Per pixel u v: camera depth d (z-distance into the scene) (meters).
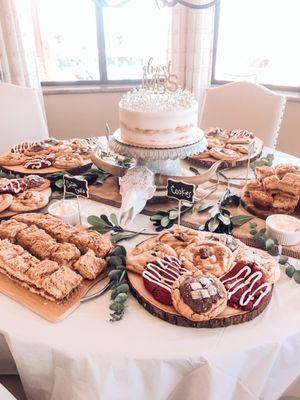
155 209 1.33
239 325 0.85
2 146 2.18
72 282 0.92
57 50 2.99
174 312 0.84
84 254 1.04
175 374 0.82
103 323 0.86
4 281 0.98
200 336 0.83
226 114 2.28
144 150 1.25
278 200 1.27
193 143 1.29
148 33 3.00
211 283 0.87
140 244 1.07
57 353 0.81
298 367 0.91
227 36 2.97
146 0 2.85
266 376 0.85
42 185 1.44
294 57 2.84
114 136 1.38
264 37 2.87
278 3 2.71
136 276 0.97
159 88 1.41
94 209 1.37
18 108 2.18
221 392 0.83
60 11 2.86
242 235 1.16
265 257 1.01
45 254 1.03
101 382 0.80
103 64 3.08
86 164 1.60
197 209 1.31
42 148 1.75
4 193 1.37
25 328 0.85
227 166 1.65
